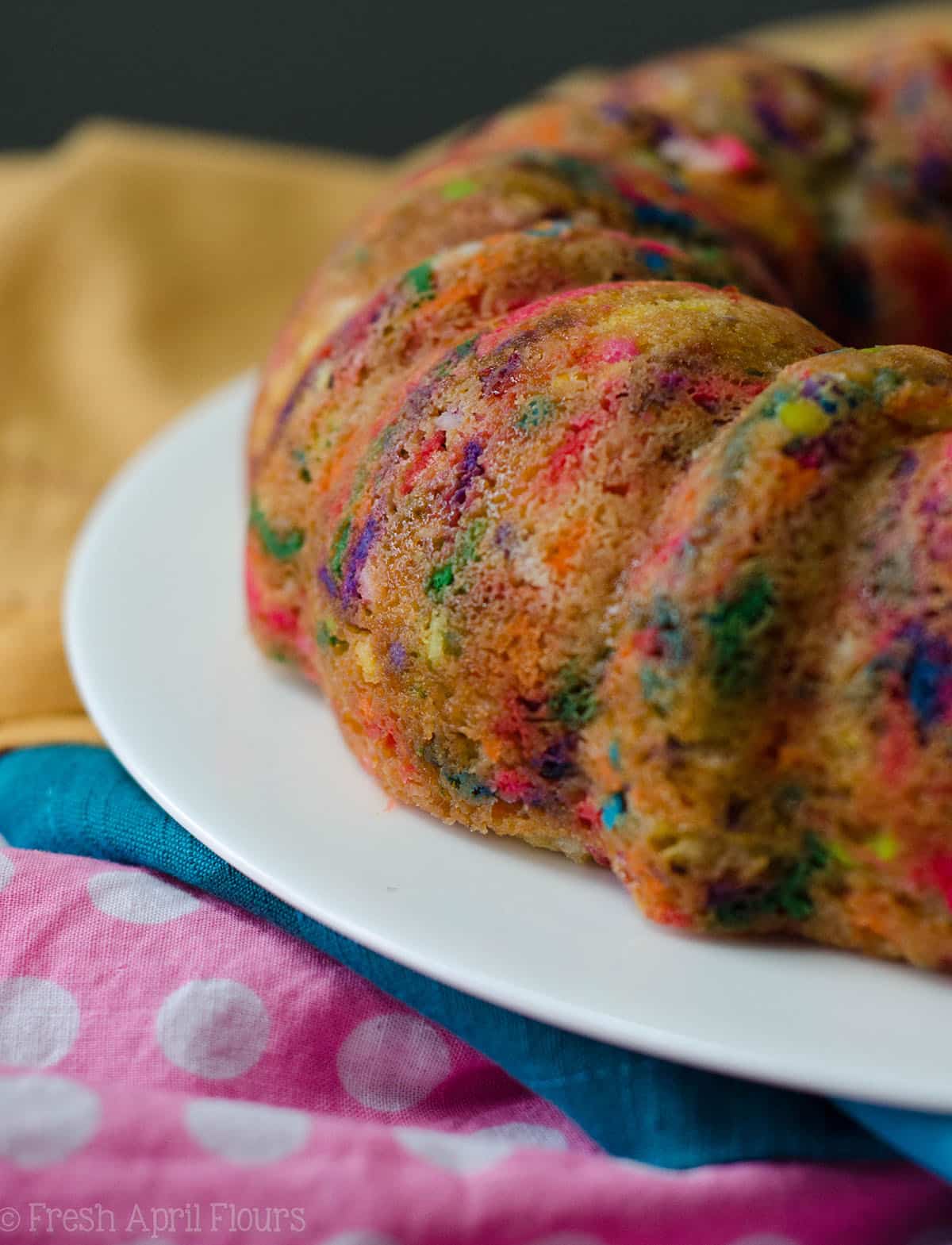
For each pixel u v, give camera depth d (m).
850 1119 0.34
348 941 0.37
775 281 0.46
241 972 0.37
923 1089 0.32
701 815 0.34
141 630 0.44
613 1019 0.33
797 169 0.50
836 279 0.50
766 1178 0.33
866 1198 0.34
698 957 0.35
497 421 0.36
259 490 0.41
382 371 0.40
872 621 0.33
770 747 0.34
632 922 0.35
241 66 1.03
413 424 0.37
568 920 0.35
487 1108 0.37
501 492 0.35
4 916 0.38
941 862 0.33
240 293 0.63
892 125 0.52
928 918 0.34
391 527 0.36
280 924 0.38
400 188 0.47
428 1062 0.37
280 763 0.40
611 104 0.50
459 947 0.35
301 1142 0.33
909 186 0.51
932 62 0.52
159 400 0.57
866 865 0.34
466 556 0.36
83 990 0.37
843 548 0.33
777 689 0.33
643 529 0.35
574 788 0.36
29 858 0.39
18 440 0.56
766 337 0.36
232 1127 0.33
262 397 0.44
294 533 0.40
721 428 0.35
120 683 0.42
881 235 0.50
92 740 0.43
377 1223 0.32
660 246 0.41
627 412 0.35
